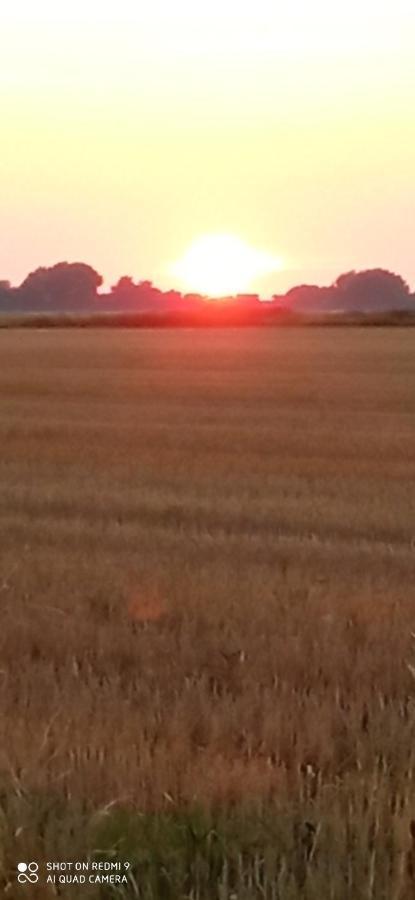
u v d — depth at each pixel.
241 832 9.54
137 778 10.51
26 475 32.38
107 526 24.62
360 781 10.43
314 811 9.85
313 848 9.25
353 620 16.17
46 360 97.50
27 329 188.75
